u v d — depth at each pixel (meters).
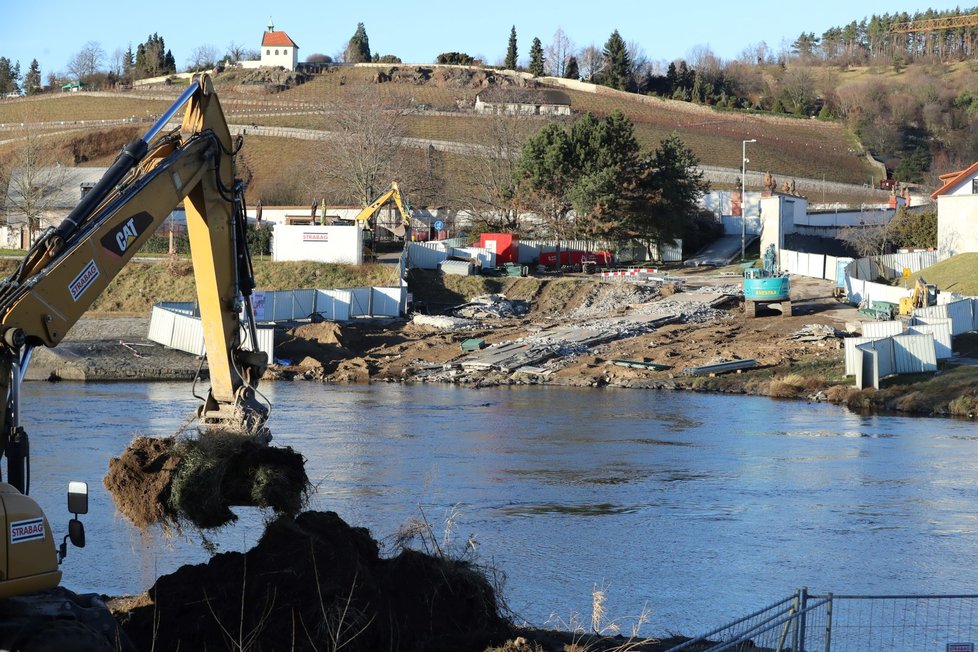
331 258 131.62
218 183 23.88
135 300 121.81
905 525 40.47
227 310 24.53
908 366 80.62
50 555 17.62
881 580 32.91
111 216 20.62
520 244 151.12
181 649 20.12
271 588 20.77
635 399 79.94
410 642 21.05
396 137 190.50
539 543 37.19
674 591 31.56
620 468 51.97
